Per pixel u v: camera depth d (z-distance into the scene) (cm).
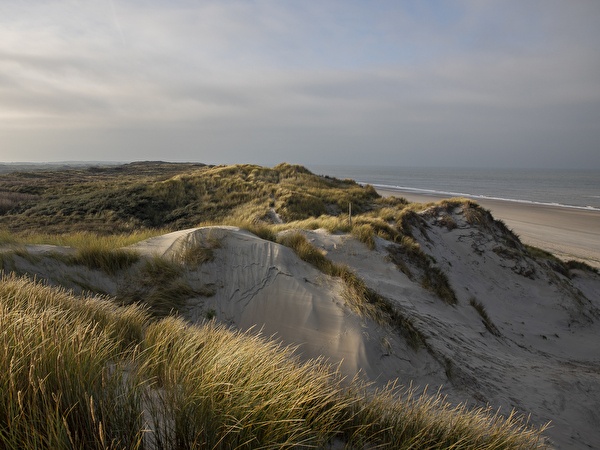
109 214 2320
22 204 2795
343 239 1202
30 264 726
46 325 247
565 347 1220
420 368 594
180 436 195
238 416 214
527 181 15888
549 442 499
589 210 6166
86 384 195
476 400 559
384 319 652
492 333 1029
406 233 1502
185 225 2166
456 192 9344
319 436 244
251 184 2769
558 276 1759
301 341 598
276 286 716
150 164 11825
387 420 314
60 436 158
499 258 1652
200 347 355
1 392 174
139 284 730
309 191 2639
